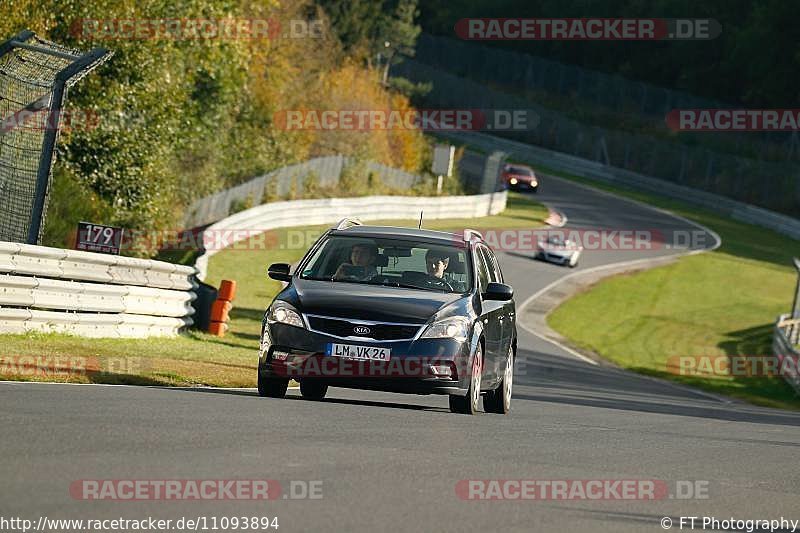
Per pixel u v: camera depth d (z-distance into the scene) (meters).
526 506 25.27
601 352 144.50
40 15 111.50
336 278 44.62
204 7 135.38
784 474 36.25
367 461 28.97
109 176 123.25
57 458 24.97
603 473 31.42
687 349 154.25
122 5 120.00
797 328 160.12
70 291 60.28
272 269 45.28
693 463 36.44
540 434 39.88
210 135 175.62
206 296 86.06
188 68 139.75
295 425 34.53
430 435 35.66
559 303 173.88
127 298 66.56
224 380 52.66
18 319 56.59
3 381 40.00
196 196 170.75
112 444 27.47
